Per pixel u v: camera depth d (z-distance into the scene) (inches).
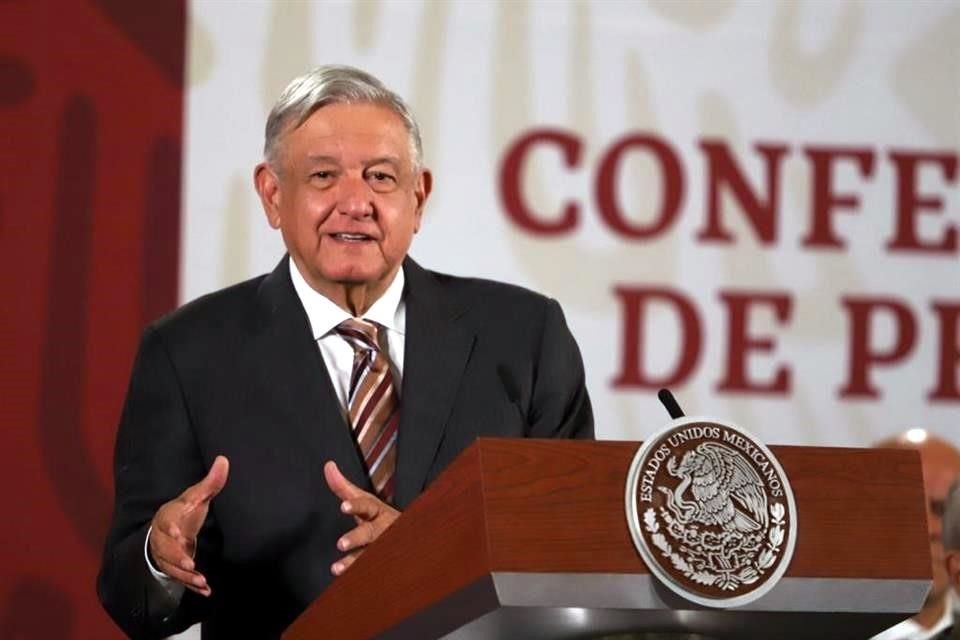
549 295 557.9
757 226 567.2
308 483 340.2
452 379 350.3
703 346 560.7
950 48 582.9
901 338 569.3
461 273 554.9
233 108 549.3
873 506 234.5
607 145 564.4
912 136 577.0
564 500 219.0
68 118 538.6
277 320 355.9
